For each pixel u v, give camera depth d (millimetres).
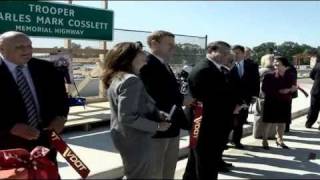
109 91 3777
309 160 6824
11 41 3936
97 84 12492
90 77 10203
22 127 3928
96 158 6043
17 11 8016
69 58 8609
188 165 5332
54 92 4211
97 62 10180
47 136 4184
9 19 7887
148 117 3754
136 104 3605
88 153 6352
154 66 4340
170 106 4406
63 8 8906
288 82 7348
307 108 12273
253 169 6254
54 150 4227
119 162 5824
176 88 4539
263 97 8102
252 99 7473
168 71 4473
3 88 3951
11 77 3996
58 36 8852
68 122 8133
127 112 3582
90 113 9227
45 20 8570
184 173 5422
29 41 4031
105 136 7691
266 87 7312
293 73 7488
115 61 3787
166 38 4422
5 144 4113
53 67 4270
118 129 3730
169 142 4508
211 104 4953
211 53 5043
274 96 7285
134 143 3703
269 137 8352
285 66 7367
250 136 8617
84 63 9914
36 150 3912
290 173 6074
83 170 4297
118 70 3785
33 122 4082
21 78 4031
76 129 8172
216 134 5008
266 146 7531
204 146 4992
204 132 4969
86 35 9430
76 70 10047
